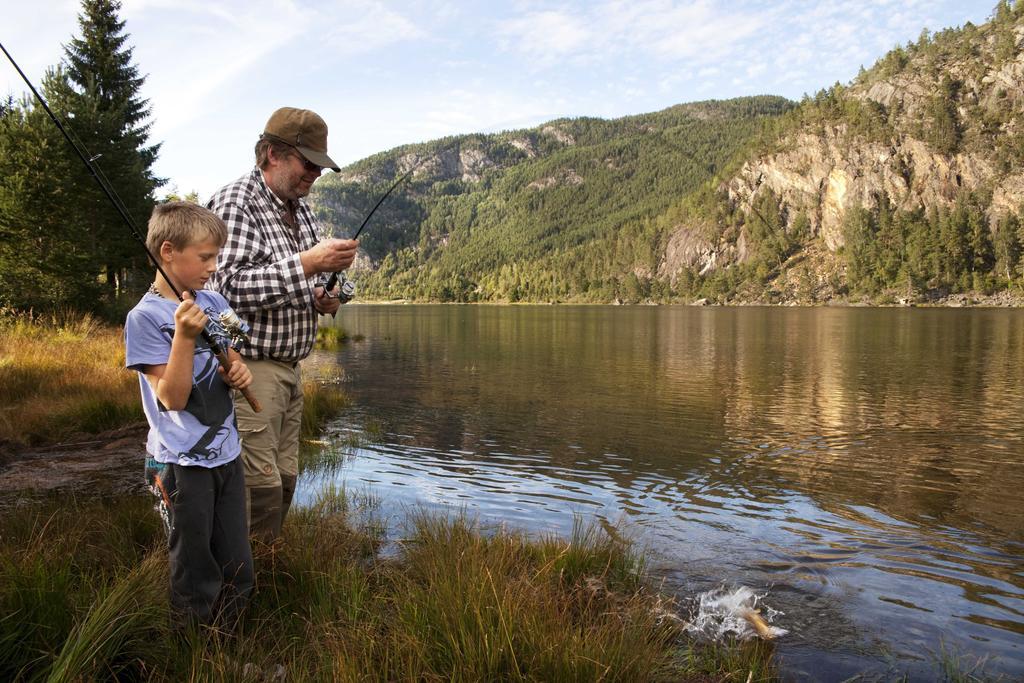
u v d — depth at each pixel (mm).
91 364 10898
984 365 19109
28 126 19031
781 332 39156
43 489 5004
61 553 3031
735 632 3297
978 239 144000
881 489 6352
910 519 5387
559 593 3246
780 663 3004
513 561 3713
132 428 7473
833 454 7934
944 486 6488
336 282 3289
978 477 6840
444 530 4078
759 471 7113
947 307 119562
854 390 13797
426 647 2525
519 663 2490
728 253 168000
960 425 9867
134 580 2574
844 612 3576
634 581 3779
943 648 3184
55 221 19484
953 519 5391
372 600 3100
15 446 6586
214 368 2447
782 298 151750
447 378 16234
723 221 171000
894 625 3443
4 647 2174
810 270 158875
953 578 4117
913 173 177375
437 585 2990
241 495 2586
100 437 7105
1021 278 137000
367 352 24672
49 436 7035
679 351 24938
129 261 23312
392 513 5199
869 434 9195
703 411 11242
